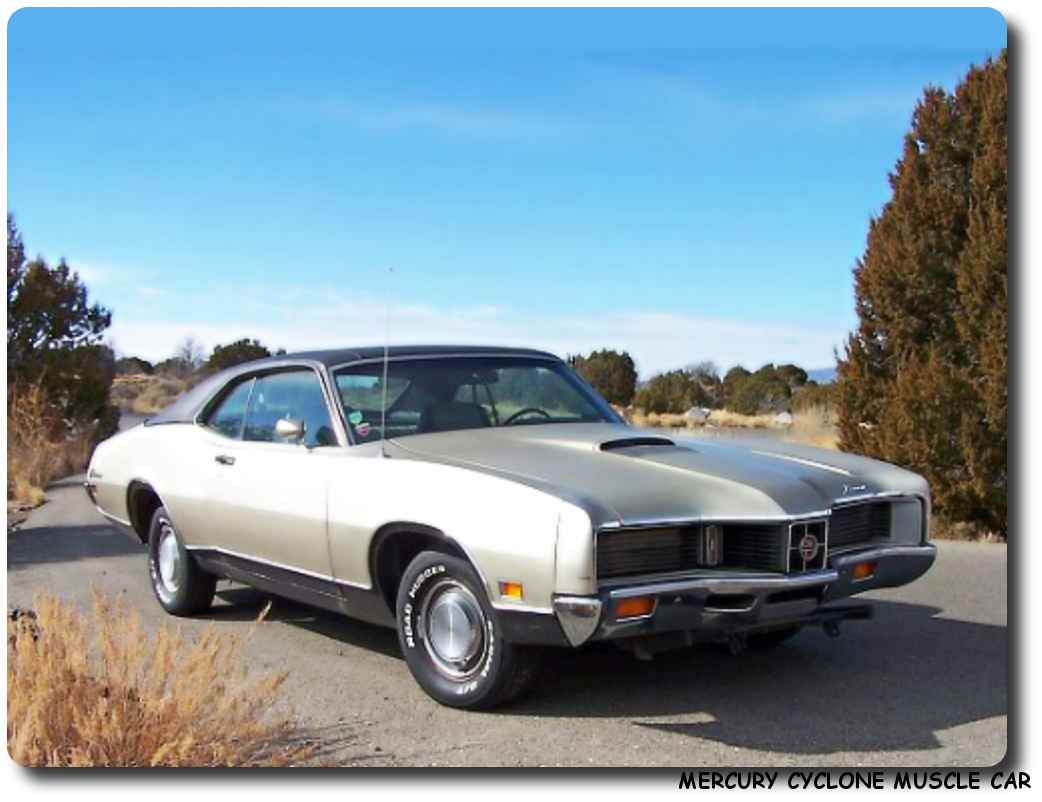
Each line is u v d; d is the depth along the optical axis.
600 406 6.68
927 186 11.59
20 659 4.52
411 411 5.99
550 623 4.57
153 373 46.81
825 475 5.45
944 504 10.64
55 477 17.14
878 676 5.62
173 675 4.43
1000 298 10.45
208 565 6.80
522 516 4.63
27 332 20.16
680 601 4.64
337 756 4.46
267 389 6.57
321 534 5.64
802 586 4.82
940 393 10.59
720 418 30.70
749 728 4.83
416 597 5.16
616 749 4.56
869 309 11.92
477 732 4.76
